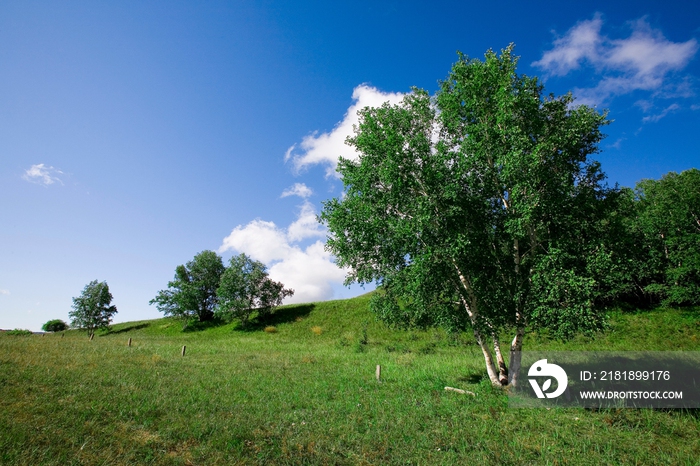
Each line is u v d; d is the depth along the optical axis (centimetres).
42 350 2259
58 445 755
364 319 4697
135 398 1159
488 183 1449
